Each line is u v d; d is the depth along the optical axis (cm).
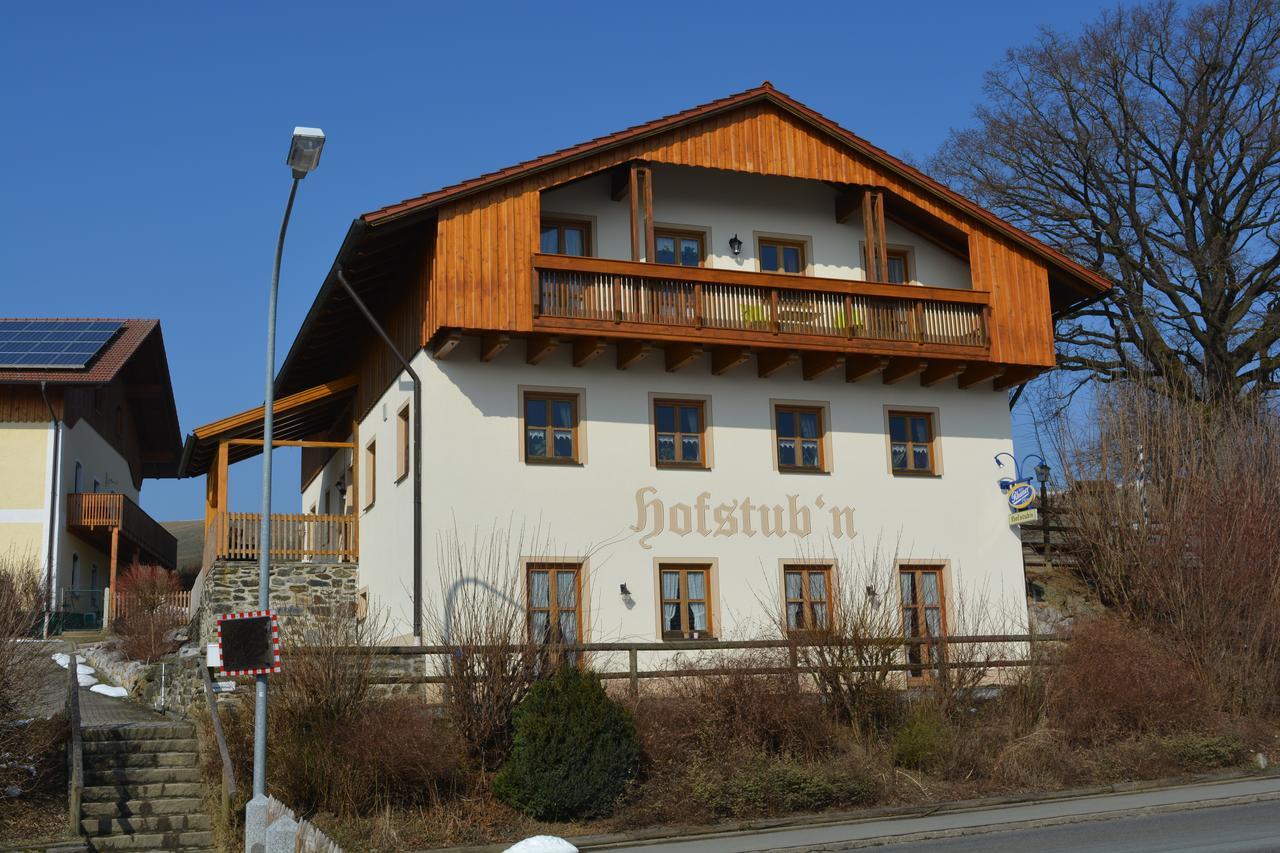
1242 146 3136
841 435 2253
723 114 2180
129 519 3944
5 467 3597
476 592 1970
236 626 1306
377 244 2038
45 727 1672
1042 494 2664
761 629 2119
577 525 2062
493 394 2058
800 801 1573
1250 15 3098
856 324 2172
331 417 2812
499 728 1606
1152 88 3256
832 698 1761
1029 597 2464
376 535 2294
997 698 1877
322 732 1524
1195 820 1452
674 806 1535
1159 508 2405
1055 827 1456
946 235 2394
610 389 2125
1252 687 2036
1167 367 3153
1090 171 3328
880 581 2181
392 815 1493
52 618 3456
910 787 1662
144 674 2188
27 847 1419
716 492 2153
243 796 1463
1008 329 2306
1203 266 3161
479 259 1986
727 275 2098
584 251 2186
